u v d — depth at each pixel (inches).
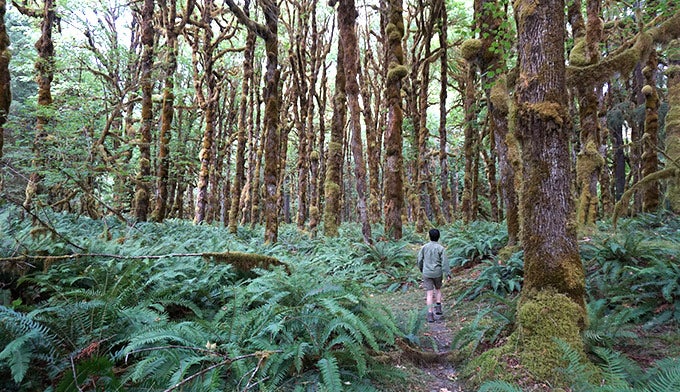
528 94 161.9
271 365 137.1
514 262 264.1
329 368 130.0
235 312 160.2
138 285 185.6
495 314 187.0
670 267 202.4
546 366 139.4
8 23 714.2
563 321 148.0
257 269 214.5
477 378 149.7
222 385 133.3
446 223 686.5
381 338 171.5
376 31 978.1
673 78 391.9
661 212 379.6
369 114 751.1
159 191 511.5
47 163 329.7
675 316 171.6
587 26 316.5
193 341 144.4
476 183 698.2
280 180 866.8
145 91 458.9
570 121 160.4
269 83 422.3
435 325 233.5
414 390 148.8
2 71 285.3
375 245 409.4
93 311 146.3
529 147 163.2
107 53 427.2
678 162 304.7
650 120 418.6
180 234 398.3
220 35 654.5
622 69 281.9
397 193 457.7
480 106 599.2
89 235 305.9
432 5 585.3
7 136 485.1
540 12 159.8
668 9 290.7
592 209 342.6
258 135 830.5
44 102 401.4
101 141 381.4
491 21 330.0
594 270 240.2
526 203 165.3
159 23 649.6
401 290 324.8
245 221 835.4
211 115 622.5
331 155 530.9
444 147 619.5
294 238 524.7
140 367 122.1
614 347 160.1
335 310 150.9
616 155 717.9
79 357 128.6
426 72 636.7
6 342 124.9
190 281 199.9
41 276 174.2
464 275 327.9
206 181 607.2
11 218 283.9
